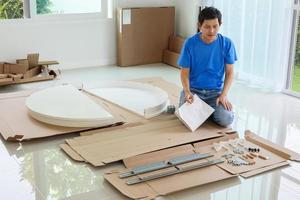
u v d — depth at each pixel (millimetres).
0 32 4648
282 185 2518
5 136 2998
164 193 2352
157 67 5359
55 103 3457
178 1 5617
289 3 4090
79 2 5070
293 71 4363
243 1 4551
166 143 2943
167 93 4016
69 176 2564
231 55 3236
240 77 4785
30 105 3398
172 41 5508
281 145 3096
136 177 2514
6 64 4457
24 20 4738
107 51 5379
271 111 3805
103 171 2623
